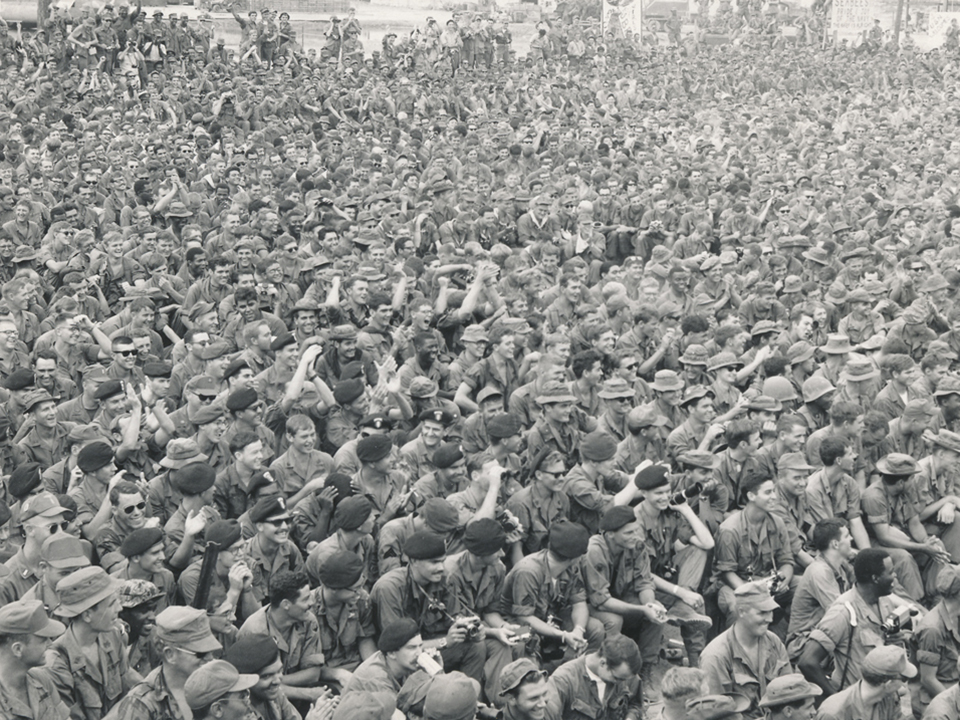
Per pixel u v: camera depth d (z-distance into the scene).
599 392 13.73
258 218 22.95
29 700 7.70
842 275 20.12
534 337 15.14
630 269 20.55
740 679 8.76
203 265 20.00
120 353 14.72
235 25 59.31
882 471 11.27
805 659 9.16
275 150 31.67
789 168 32.28
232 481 11.27
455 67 53.50
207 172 28.27
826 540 10.10
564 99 45.12
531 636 9.68
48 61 44.12
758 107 46.69
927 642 9.21
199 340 14.86
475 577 9.70
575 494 11.00
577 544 9.62
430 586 9.48
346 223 21.58
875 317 17.73
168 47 46.97
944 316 18.72
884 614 9.27
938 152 35.34
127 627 8.76
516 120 40.03
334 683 9.30
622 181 28.56
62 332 15.34
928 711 8.26
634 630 10.40
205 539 9.83
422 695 8.13
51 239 21.23
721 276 19.55
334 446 13.55
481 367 14.84
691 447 12.60
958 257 22.89
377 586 9.48
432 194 26.55
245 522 10.34
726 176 30.34
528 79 48.84
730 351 15.59
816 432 12.67
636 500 10.82
